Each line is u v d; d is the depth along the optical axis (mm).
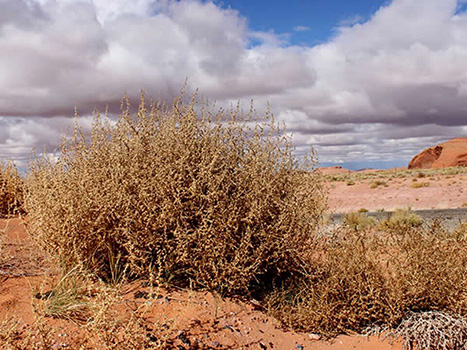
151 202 3436
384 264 4004
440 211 13352
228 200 3631
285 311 3529
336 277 3533
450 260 3672
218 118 4094
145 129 4020
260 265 3861
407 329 3234
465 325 3150
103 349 2496
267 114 4051
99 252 3670
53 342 2504
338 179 35562
